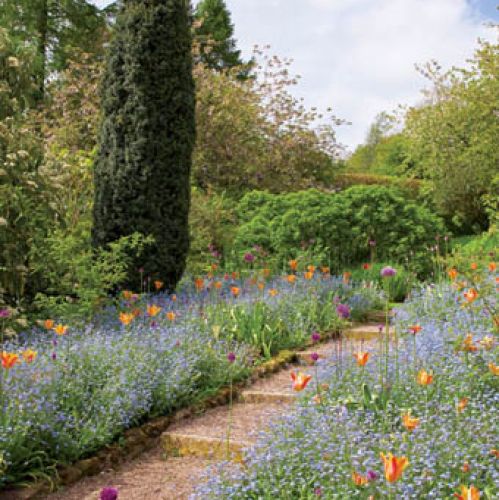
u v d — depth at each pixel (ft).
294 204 40.88
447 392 15.07
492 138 55.93
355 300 29.60
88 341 19.13
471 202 61.93
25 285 26.27
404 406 14.46
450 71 58.75
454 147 60.64
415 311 24.31
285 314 25.91
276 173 57.82
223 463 12.59
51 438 14.39
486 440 12.33
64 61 67.92
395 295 33.83
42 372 15.87
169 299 27.07
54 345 18.93
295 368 21.93
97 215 28.84
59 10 70.13
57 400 15.40
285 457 12.26
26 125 28.84
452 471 11.43
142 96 28.32
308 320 25.85
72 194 33.04
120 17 29.07
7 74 27.55
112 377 16.76
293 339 24.32
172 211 28.99
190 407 18.12
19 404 14.23
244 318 24.18
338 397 15.60
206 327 23.02
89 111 50.93
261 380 20.75
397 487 10.64
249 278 30.60
